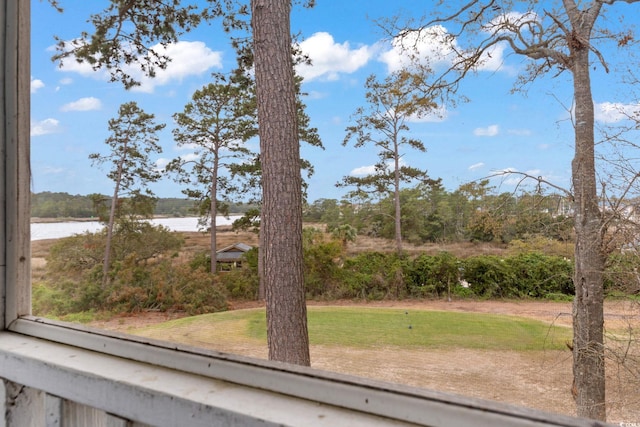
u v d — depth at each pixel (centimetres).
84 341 64
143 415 47
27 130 79
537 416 34
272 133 269
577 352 203
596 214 233
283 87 271
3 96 75
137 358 58
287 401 43
